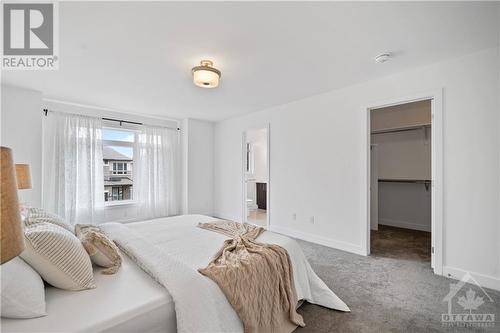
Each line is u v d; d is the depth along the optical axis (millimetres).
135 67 2684
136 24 1881
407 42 2168
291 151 4094
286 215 4164
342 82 3160
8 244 597
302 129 3926
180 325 1068
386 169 5004
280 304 1559
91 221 4211
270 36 2062
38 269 1117
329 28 1946
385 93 2969
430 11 1734
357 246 3209
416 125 4336
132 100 3963
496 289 2205
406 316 1816
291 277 1714
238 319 1277
